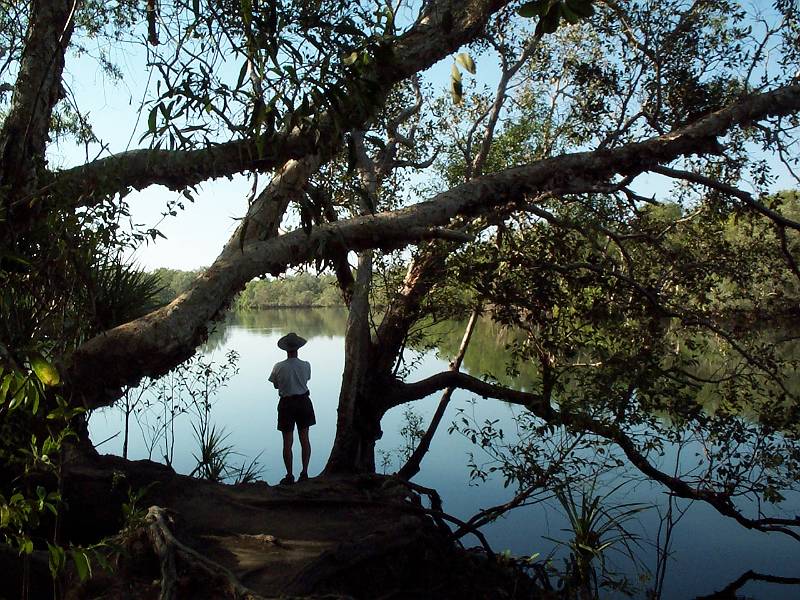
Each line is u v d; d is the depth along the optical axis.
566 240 8.43
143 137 3.02
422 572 6.17
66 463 5.57
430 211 6.76
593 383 7.59
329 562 5.20
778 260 8.78
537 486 7.24
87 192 4.48
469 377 9.87
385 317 10.03
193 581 4.41
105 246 4.11
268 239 6.30
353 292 9.95
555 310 8.81
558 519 9.30
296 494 6.48
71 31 4.92
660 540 8.82
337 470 9.16
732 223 8.83
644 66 8.80
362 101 3.26
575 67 9.10
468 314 10.22
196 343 5.89
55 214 3.80
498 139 11.02
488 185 7.13
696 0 8.59
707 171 8.73
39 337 3.86
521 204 7.55
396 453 12.53
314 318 53.06
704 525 9.33
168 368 5.84
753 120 7.65
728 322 8.62
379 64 3.40
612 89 8.89
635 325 8.32
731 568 7.97
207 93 3.07
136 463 6.09
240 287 6.10
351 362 9.52
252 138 3.39
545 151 10.68
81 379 5.54
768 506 10.09
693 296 8.90
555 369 8.17
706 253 8.92
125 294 6.73
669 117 8.80
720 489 8.55
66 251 3.80
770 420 7.61
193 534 5.48
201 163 5.46
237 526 5.80
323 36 3.25
